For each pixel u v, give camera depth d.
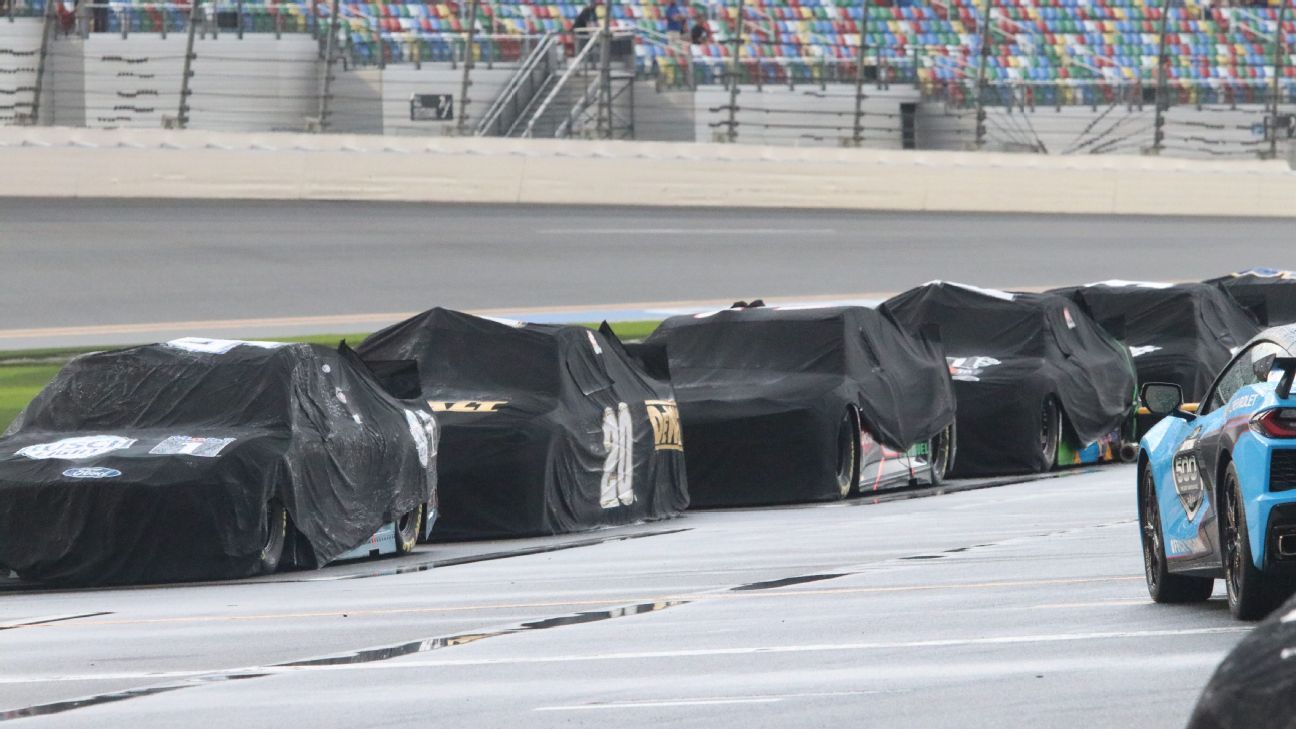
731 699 22.91
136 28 147.50
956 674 24.28
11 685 26.23
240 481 41.88
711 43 182.88
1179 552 30.52
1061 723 20.61
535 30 187.12
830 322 62.34
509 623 31.56
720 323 63.81
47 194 138.38
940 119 180.38
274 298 103.88
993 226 157.88
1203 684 22.81
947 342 71.00
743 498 59.31
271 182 145.88
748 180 162.88
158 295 103.19
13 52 138.75
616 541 49.31
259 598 37.91
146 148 142.00
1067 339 71.69
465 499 51.25
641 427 55.94
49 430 44.91
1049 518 49.34
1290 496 26.45
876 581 36.25
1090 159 176.00
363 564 45.47
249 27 152.62
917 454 64.12
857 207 166.75
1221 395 30.41
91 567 41.47
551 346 54.44
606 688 24.08
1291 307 92.38
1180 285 81.81
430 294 107.88
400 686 24.84
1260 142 185.50
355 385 47.62
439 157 152.00
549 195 156.00
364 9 178.50
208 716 22.91
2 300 99.81
